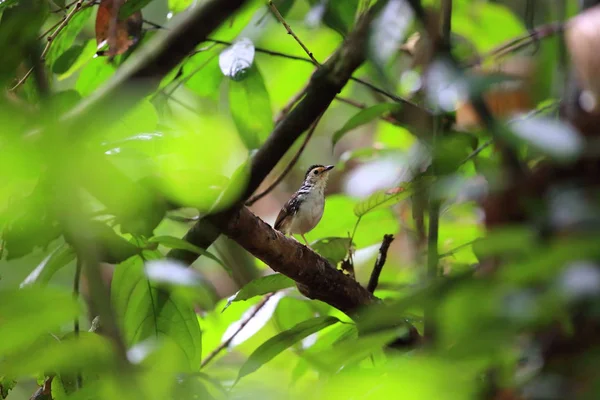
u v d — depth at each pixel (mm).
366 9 6777
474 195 4027
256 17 8562
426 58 5996
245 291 5883
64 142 2107
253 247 6020
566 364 2662
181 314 5668
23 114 2211
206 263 11969
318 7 7590
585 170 3602
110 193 2270
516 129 3223
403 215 9336
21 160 2049
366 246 9375
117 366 2557
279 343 5469
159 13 11188
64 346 2553
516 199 3895
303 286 6637
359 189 4781
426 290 2775
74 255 4820
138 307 5566
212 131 2197
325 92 6699
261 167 6691
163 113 7055
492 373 2842
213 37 7914
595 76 3896
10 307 2223
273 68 11094
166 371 2961
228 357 10109
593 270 2406
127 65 3062
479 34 11008
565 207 2934
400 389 2445
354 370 3285
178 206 3170
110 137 3213
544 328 2742
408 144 10305
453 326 2717
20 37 2934
